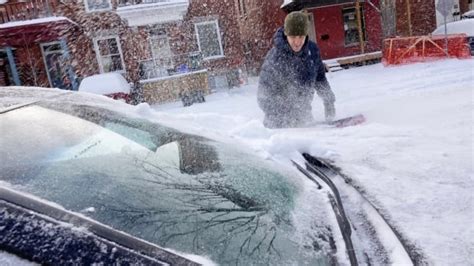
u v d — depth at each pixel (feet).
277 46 10.25
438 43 36.45
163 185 3.12
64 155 2.98
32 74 47.03
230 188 3.39
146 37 46.55
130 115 4.60
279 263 2.59
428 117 9.48
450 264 2.59
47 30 43.52
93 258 2.01
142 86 40.86
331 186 3.95
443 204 3.39
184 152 4.01
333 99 11.35
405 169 4.27
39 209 2.19
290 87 10.52
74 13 45.62
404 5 54.65
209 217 2.86
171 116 5.56
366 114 13.58
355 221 3.37
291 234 2.93
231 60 48.39
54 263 1.94
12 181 2.43
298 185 3.87
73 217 2.22
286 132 6.55
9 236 1.99
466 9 57.82
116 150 3.46
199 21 47.47
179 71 43.70
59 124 3.46
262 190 3.52
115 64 47.11
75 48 46.11
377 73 34.68
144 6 43.68
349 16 51.34
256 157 4.43
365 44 52.11
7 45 43.32
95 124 3.77
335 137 6.00
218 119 7.25
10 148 2.81
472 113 8.20
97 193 2.66
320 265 2.66
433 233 2.97
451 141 5.25
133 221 2.51
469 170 4.06
